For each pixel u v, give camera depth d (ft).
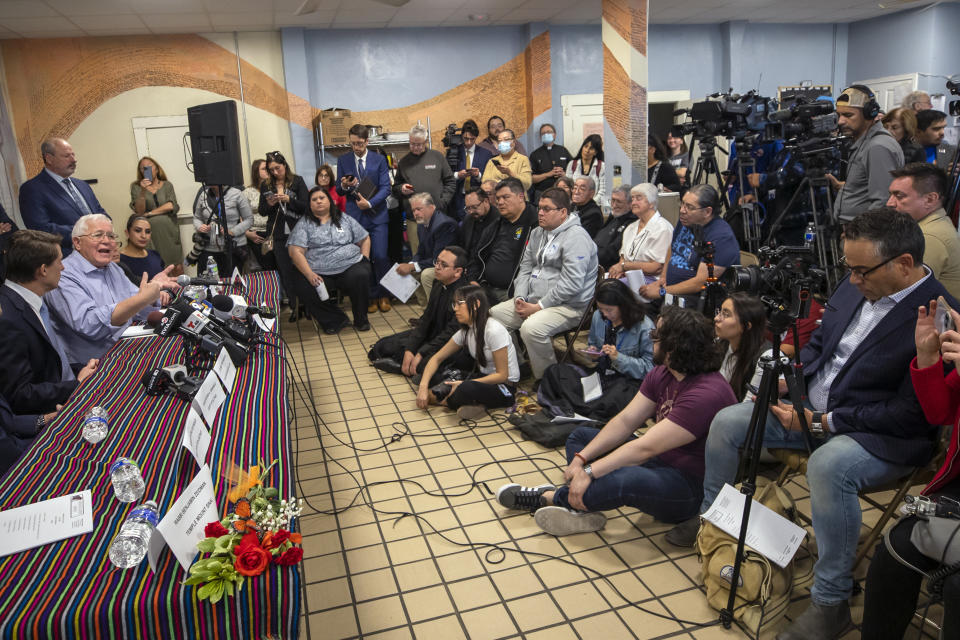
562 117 27.35
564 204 13.88
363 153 22.21
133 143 24.14
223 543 4.84
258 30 24.32
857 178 12.31
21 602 4.50
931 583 5.58
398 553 8.48
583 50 26.96
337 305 20.49
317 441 12.03
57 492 5.96
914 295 6.73
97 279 11.91
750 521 6.97
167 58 23.91
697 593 7.47
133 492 5.80
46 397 9.20
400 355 15.70
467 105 27.07
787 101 16.66
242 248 21.27
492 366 12.91
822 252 13.58
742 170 16.40
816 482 6.61
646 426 11.83
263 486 5.68
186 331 9.35
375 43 25.66
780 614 6.78
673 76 20.57
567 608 7.30
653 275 13.96
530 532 8.86
